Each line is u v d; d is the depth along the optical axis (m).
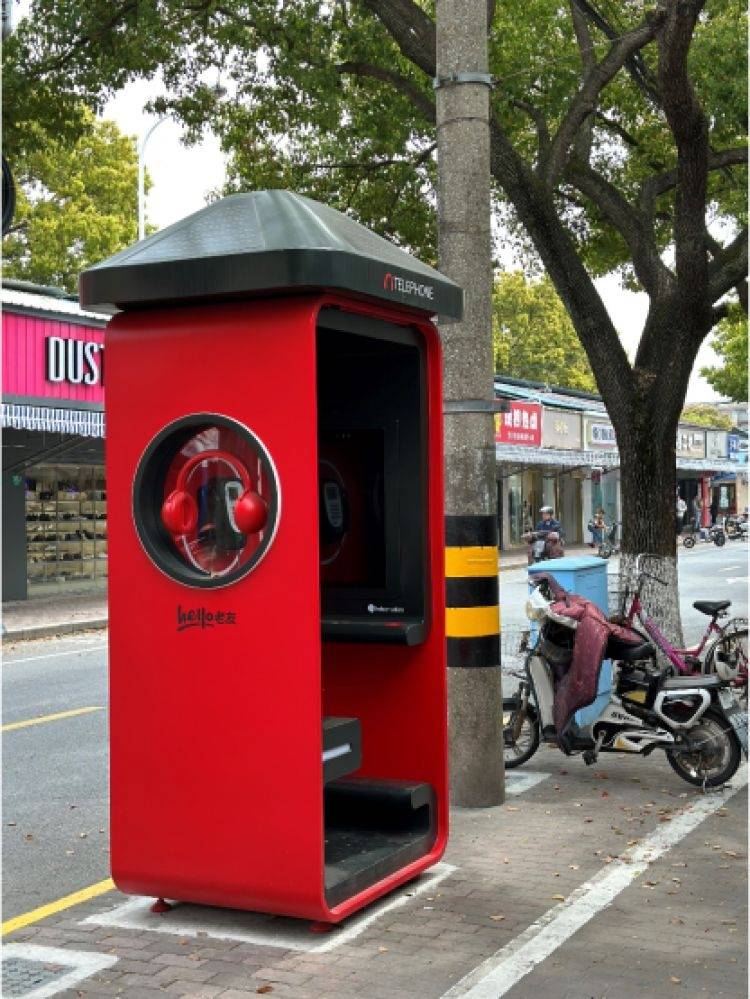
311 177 15.20
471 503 6.99
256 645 4.92
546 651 7.66
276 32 12.68
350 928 5.09
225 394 4.96
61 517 22.48
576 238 16.53
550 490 42.56
